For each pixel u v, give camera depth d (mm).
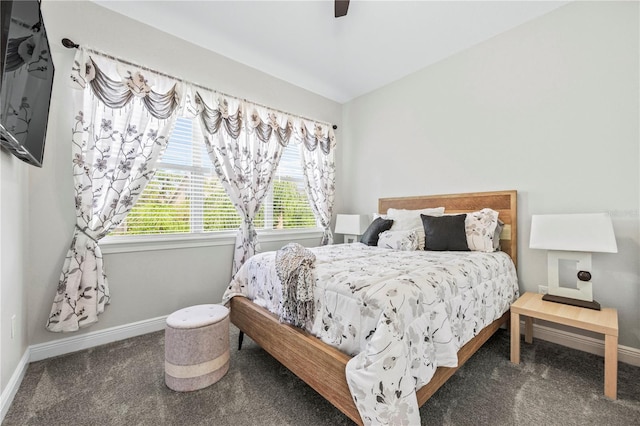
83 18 2086
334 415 1355
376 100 3652
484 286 1779
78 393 1537
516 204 2414
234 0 2158
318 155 3689
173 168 2572
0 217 1405
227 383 1626
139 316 2320
